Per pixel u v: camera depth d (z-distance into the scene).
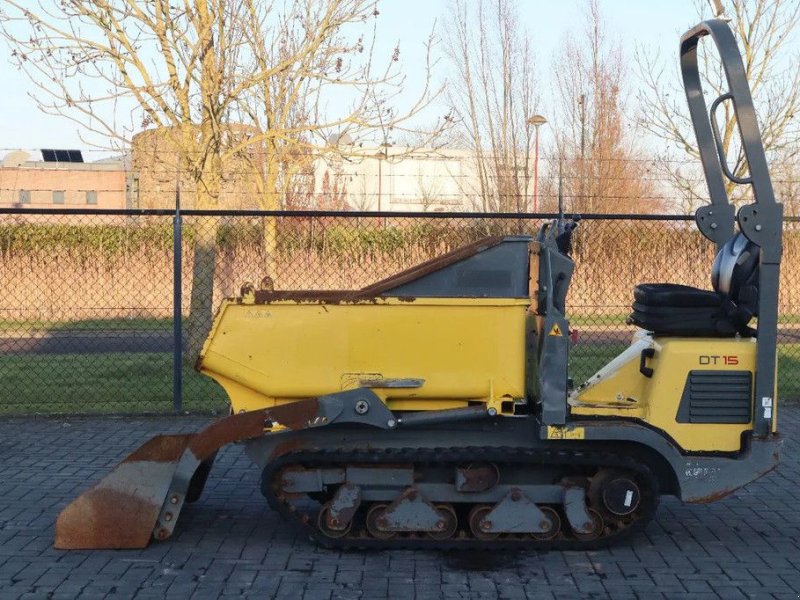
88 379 11.05
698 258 11.22
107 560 5.53
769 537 6.06
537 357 5.61
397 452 5.53
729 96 5.59
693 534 6.11
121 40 10.66
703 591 5.10
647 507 5.60
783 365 12.11
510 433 5.60
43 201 23.50
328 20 11.49
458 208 19.47
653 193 17.83
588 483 5.60
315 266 11.27
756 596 5.04
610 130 21.80
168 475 5.74
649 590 5.11
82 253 12.63
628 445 5.62
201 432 5.61
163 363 11.98
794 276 12.38
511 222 11.51
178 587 5.12
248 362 5.51
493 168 21.11
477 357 5.46
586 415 5.59
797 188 16.03
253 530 6.12
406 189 19.67
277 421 5.44
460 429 5.59
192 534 6.04
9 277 12.77
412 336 5.46
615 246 11.25
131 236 12.59
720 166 6.29
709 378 5.53
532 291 5.75
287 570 5.39
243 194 13.58
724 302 5.71
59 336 12.90
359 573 5.34
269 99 12.78
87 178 23.80
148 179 13.22
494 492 5.59
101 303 12.64
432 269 5.48
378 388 5.46
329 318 5.48
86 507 5.72
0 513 6.41
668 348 5.56
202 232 10.99
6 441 8.52
